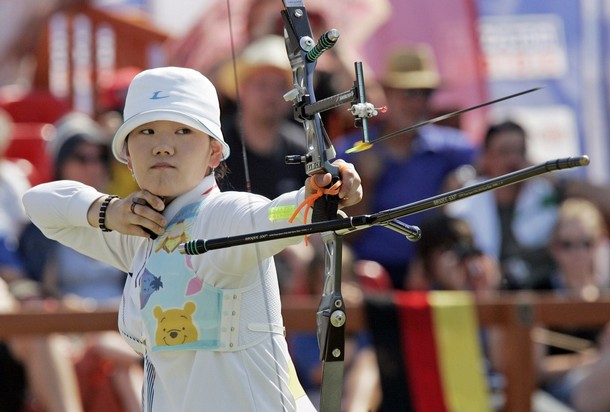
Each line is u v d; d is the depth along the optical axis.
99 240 12.17
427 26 27.05
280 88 22.98
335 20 26.53
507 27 28.06
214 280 10.88
